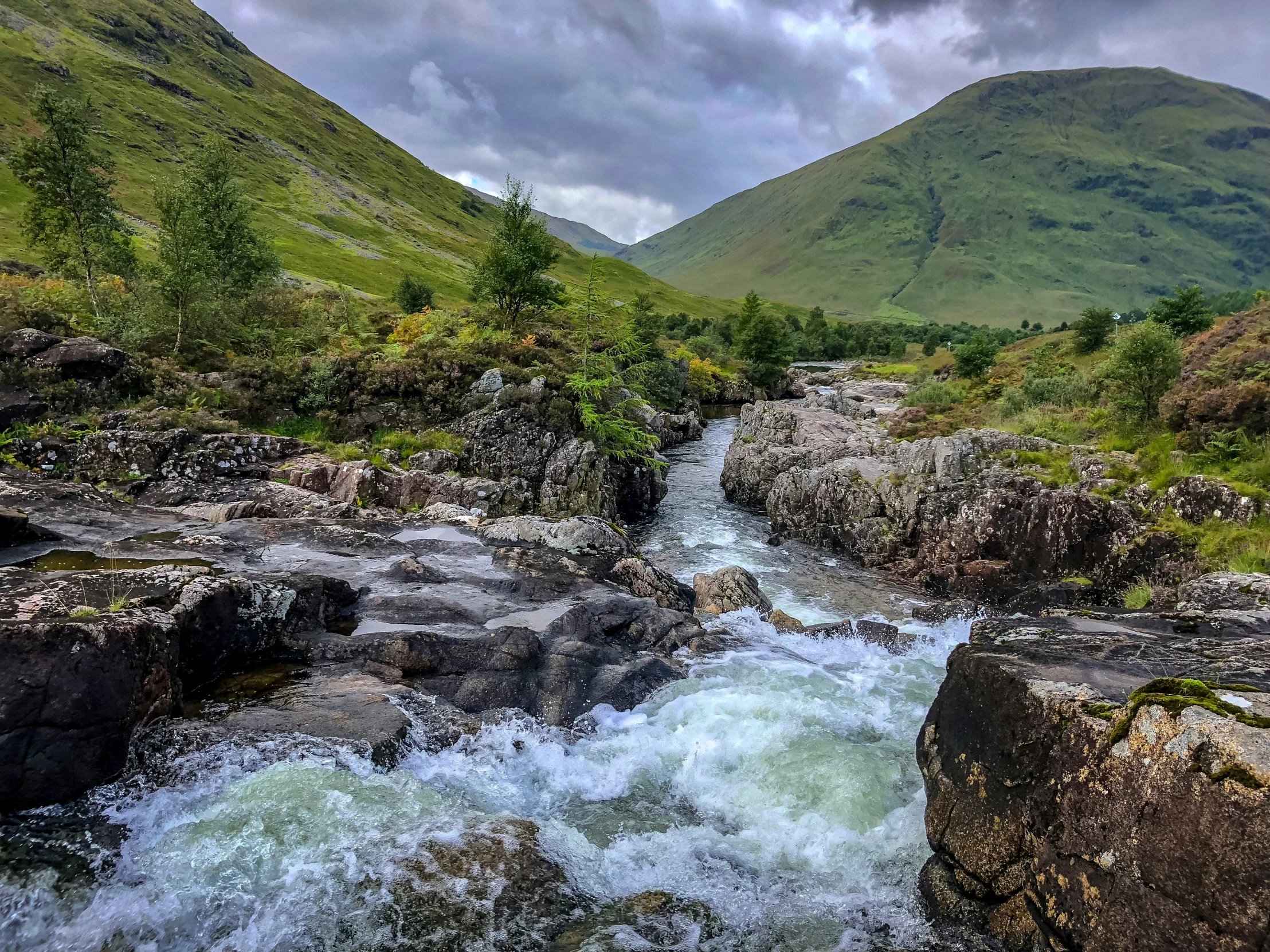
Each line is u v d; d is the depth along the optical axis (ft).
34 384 61.57
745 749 29.22
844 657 40.60
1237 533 45.96
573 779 27.30
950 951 19.47
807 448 93.76
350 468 62.13
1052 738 19.04
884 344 456.04
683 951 19.15
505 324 120.78
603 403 90.43
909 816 24.57
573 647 34.73
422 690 30.58
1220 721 15.57
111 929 17.66
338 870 20.34
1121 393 74.79
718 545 74.54
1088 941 16.75
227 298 99.40
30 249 108.06
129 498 53.06
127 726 22.74
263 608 31.73
